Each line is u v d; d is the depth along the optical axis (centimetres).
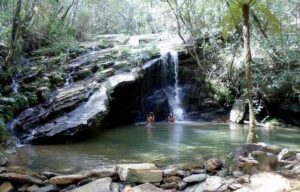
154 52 1515
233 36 1409
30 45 1442
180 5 1636
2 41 1201
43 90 1112
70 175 585
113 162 716
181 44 1667
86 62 1397
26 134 950
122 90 1321
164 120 1474
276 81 1238
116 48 1577
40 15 1461
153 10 2466
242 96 1386
